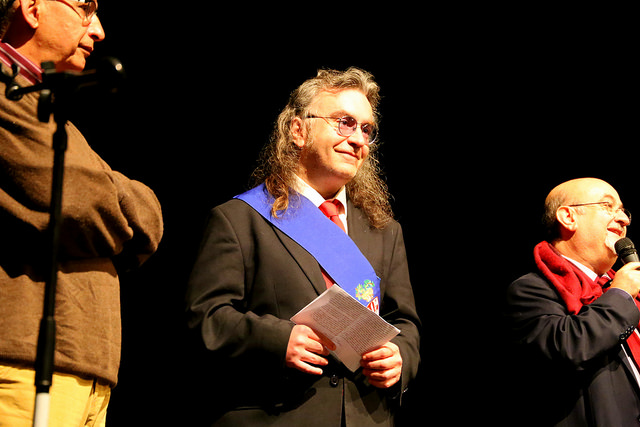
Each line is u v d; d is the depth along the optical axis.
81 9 2.16
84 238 1.87
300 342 2.13
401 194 4.79
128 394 3.98
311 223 2.42
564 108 4.82
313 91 2.61
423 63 4.83
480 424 4.47
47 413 1.52
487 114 4.87
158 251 4.21
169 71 4.41
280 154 2.57
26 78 1.93
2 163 1.81
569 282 2.93
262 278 2.31
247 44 4.56
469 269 4.72
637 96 4.74
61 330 1.84
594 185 3.14
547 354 2.75
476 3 4.80
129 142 4.27
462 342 4.62
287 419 2.17
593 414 2.69
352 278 2.35
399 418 4.49
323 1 4.70
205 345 2.17
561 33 4.81
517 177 4.82
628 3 4.74
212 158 4.38
